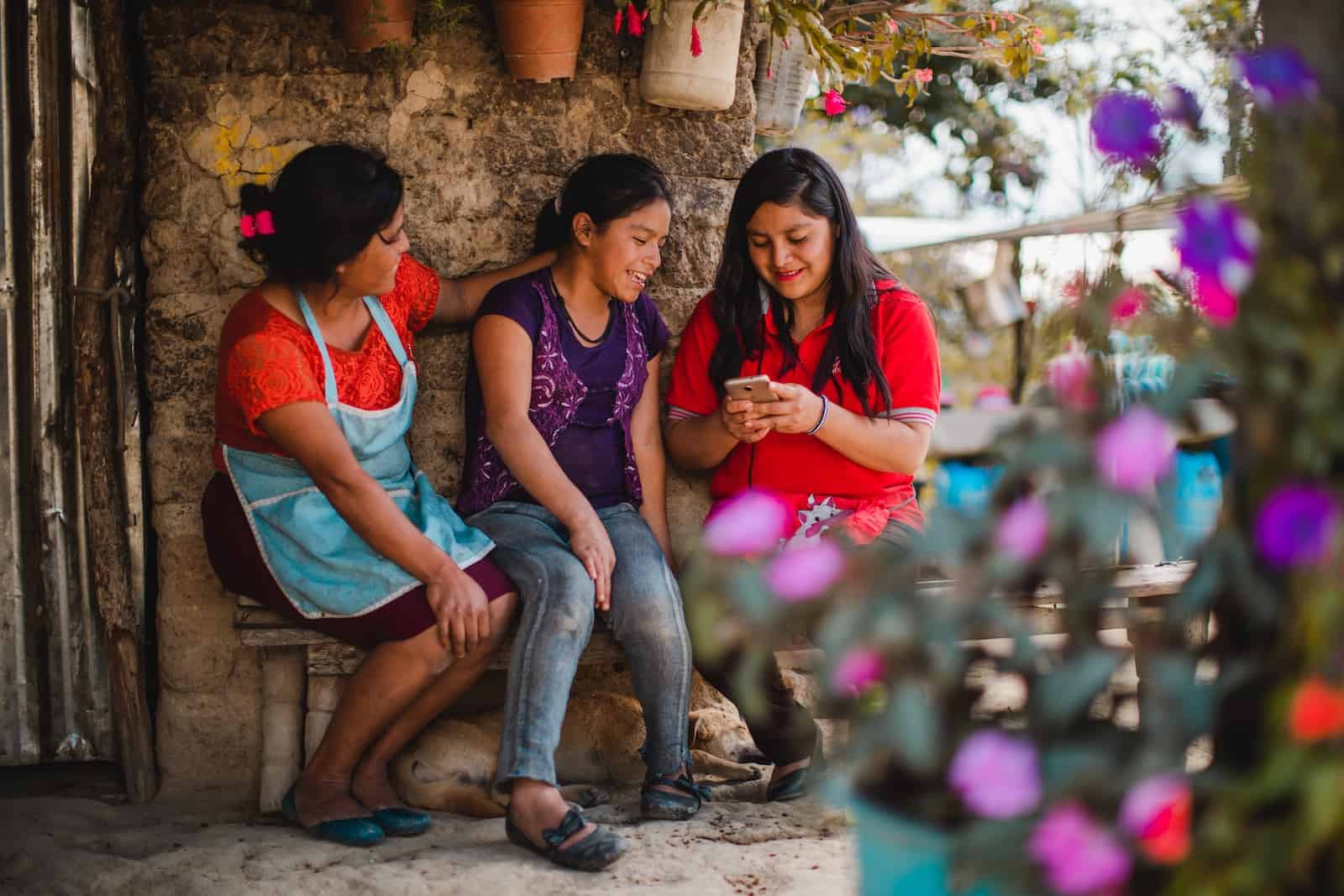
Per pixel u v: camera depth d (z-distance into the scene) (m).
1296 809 1.40
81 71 3.65
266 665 3.42
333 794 3.19
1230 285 1.47
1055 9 4.78
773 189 3.39
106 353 3.56
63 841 3.14
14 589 3.69
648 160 3.66
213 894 2.78
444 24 3.67
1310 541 1.41
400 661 3.13
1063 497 1.47
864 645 1.52
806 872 2.89
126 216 3.62
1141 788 1.42
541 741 3.03
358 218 3.08
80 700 3.76
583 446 3.53
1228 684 1.49
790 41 4.05
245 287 3.62
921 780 1.64
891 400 3.51
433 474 3.78
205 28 3.59
